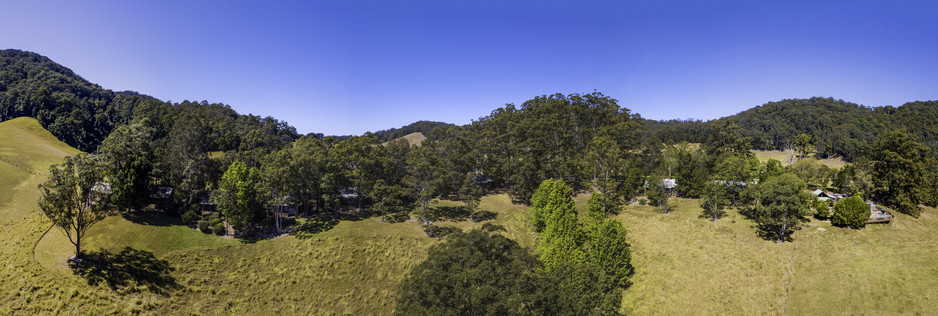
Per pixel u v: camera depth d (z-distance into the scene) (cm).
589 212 6216
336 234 6150
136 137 6303
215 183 7531
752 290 4306
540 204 6544
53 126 11375
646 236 5944
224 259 5269
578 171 8950
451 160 9181
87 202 5288
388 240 6069
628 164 8194
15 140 9406
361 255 5684
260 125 15200
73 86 15012
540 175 8262
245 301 4684
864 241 4716
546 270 4428
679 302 4428
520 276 3653
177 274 4772
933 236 4778
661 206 6850
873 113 16112
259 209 6562
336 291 5019
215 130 12462
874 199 6319
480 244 4084
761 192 5359
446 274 3456
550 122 9531
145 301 4212
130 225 5441
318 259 5509
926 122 13662
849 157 12588
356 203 8000
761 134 17362
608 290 4088
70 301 3906
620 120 10381
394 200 7669
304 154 7012
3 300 3769
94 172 4644
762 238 5147
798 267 4453
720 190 5959
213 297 4625
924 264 4128
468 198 7375
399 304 3694
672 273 4909
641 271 5141
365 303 4884
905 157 5756
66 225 4378
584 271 3897
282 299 4809
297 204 7219
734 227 5528
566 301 3344
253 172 6316
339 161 7531
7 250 4506
